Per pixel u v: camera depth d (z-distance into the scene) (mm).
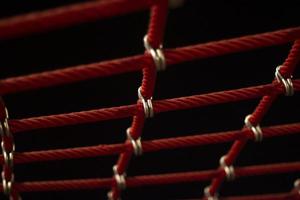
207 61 1680
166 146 1027
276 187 1863
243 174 1113
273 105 1737
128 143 1032
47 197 1831
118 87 1691
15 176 1772
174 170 1860
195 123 1773
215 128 1762
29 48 1545
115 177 1103
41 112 1647
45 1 1433
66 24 785
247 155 1836
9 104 1625
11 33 770
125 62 863
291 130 1021
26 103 1642
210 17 1569
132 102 1690
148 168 1863
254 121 1007
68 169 1812
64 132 1734
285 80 925
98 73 863
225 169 1104
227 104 1749
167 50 863
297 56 893
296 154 1820
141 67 871
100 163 1826
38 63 1556
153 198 1902
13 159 984
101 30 1575
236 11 1560
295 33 866
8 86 847
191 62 1683
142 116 964
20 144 1690
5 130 925
